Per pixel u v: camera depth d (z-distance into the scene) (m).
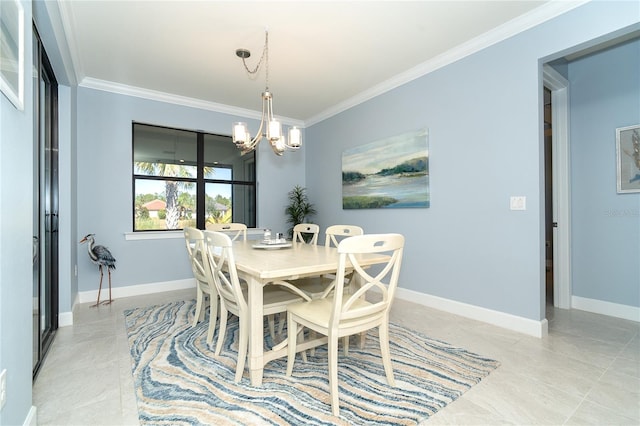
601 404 1.54
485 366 1.92
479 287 2.78
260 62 3.11
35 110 2.02
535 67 2.40
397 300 3.41
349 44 2.80
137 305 3.27
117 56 2.96
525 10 2.35
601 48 2.89
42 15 1.94
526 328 2.45
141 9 2.28
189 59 3.04
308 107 4.47
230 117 4.46
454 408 1.52
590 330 2.50
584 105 3.03
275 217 4.91
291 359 1.82
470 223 2.84
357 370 1.88
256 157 4.80
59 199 2.71
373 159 3.81
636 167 2.73
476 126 2.79
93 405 1.56
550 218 4.83
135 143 3.91
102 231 3.55
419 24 2.51
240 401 1.58
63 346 2.25
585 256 3.02
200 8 2.28
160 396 1.63
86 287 3.44
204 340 2.35
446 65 3.02
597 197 2.94
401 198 3.45
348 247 1.47
